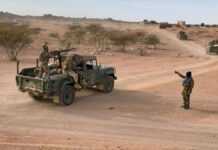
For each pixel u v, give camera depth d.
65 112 15.38
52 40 66.25
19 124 13.37
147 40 63.84
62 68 17.47
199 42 81.94
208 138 12.35
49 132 12.43
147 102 17.69
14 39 38.03
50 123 13.64
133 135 12.44
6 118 14.16
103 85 19.58
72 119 14.32
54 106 16.34
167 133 12.79
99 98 18.31
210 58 47.25
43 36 71.06
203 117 15.17
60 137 11.84
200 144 11.66
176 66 35.31
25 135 11.92
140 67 33.47
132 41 60.72
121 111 15.83
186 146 11.36
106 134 12.45
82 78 17.78
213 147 11.39
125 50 55.66
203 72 30.62
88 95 18.94
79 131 12.70
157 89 21.42
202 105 17.36
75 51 49.31
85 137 11.97
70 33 68.69
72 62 17.34
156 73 28.94
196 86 22.83
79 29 78.56
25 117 14.40
